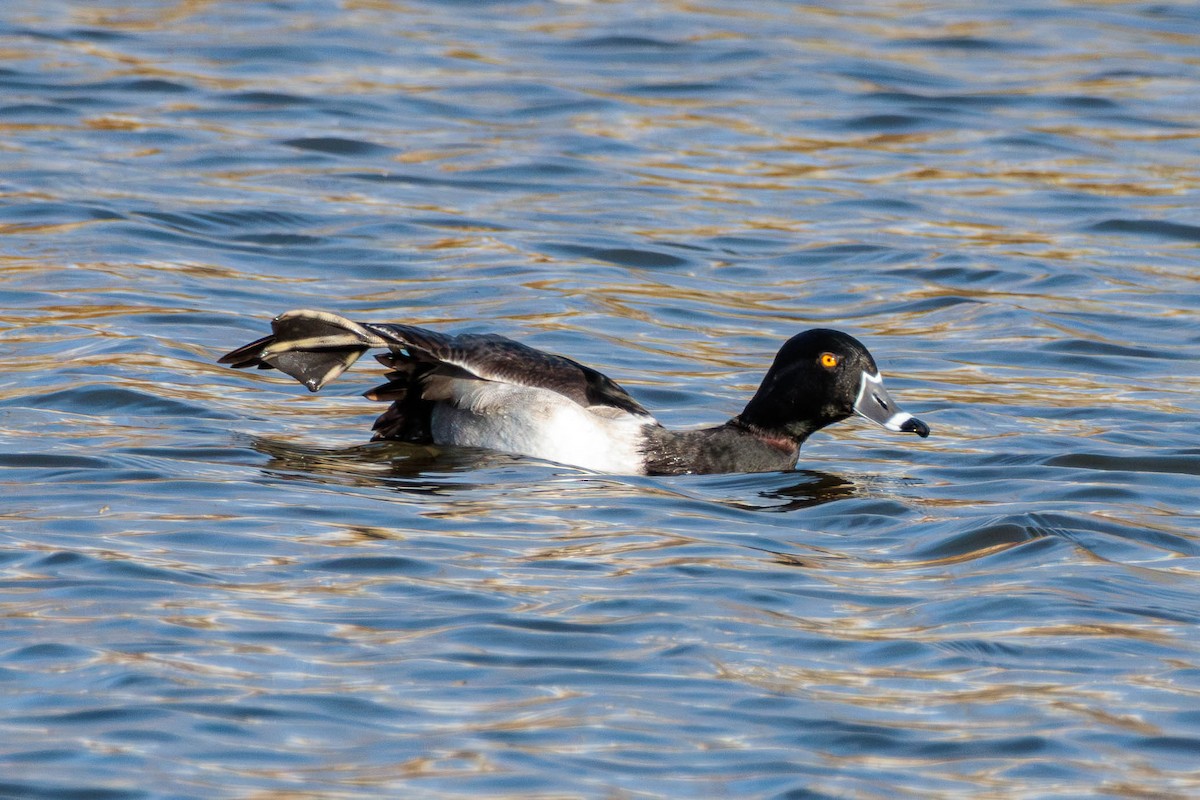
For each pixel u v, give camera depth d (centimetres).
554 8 3195
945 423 1452
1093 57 2972
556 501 1181
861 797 757
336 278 1819
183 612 937
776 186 2245
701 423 1430
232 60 2719
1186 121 2602
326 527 1096
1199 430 1416
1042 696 867
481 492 1197
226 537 1067
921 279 1905
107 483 1173
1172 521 1172
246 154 2255
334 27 2962
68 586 969
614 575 1022
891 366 1616
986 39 3081
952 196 2225
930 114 2602
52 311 1638
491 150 2339
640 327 1702
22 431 1295
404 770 769
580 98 2614
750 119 2544
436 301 1748
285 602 959
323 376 1325
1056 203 2209
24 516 1095
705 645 916
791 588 1013
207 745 785
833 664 902
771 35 3052
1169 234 2100
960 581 1036
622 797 752
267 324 1642
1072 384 1566
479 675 870
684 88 2695
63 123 2341
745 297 1828
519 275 1836
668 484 1259
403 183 2178
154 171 2156
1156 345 1691
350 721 815
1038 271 1927
